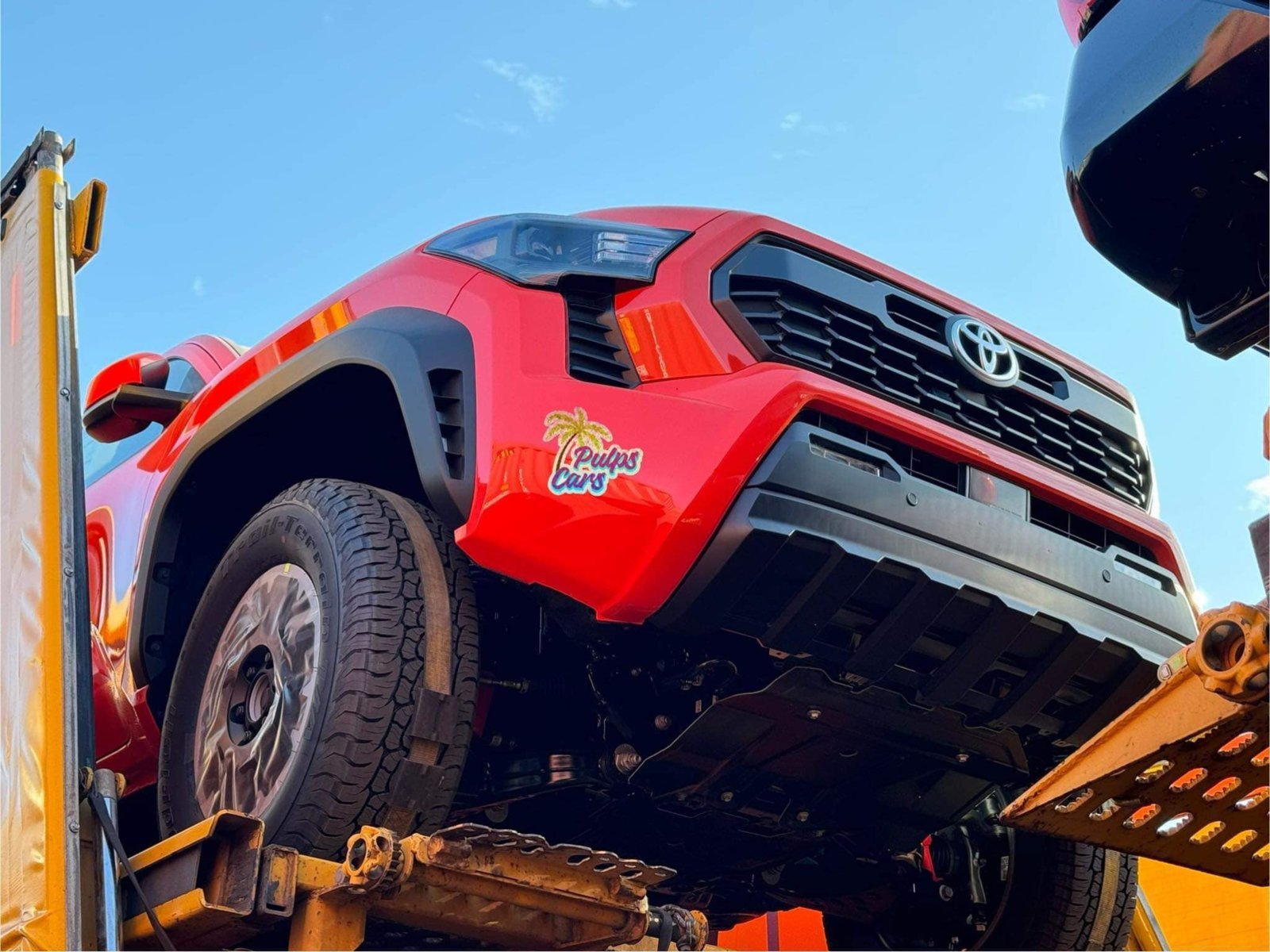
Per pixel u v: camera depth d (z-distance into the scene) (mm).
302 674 2441
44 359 2453
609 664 2641
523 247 2607
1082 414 2830
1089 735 2697
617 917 2229
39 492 2320
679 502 2227
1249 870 1836
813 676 2439
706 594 2254
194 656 2750
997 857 3184
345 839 2299
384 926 2459
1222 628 1307
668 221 2650
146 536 3125
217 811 2529
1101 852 3098
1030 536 2512
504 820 2920
